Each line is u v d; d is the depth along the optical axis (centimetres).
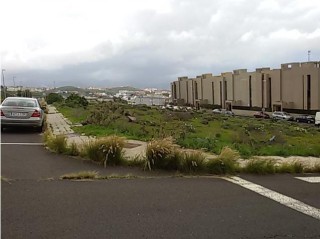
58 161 833
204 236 442
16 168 746
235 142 1512
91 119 1842
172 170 797
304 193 667
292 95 7306
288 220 511
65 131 1482
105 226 461
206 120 3584
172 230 457
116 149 827
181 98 12719
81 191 607
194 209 543
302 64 7338
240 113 8638
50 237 421
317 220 514
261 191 667
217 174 796
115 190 624
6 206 516
